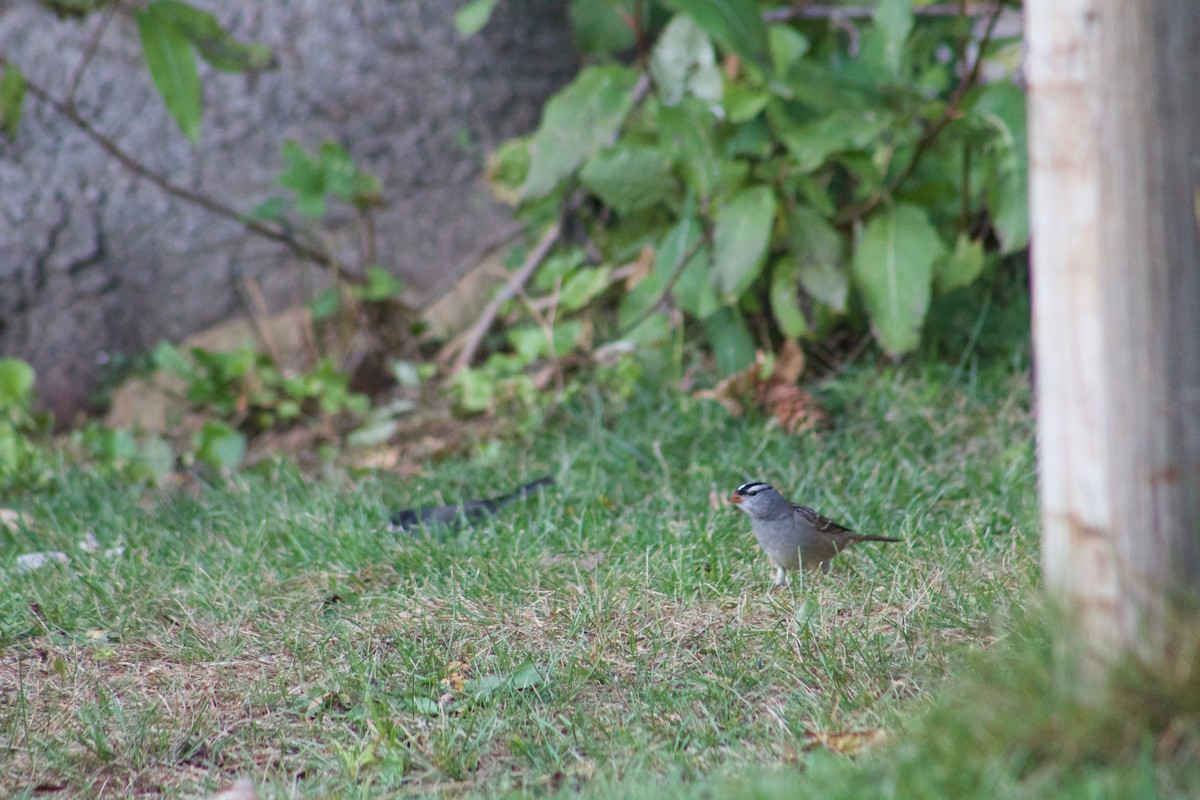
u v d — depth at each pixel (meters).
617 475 10.81
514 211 14.05
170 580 8.92
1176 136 4.94
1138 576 5.05
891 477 10.20
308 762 6.54
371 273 14.40
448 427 13.19
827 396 12.27
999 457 10.36
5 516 10.85
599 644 7.38
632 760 6.11
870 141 11.75
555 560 8.86
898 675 6.67
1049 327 5.21
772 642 7.19
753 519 8.11
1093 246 5.02
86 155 14.95
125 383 15.02
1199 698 4.86
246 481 11.45
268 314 15.25
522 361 13.14
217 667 7.63
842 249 12.05
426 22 15.01
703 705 6.71
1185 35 4.93
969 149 11.70
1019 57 12.59
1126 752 4.86
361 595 8.47
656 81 11.83
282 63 14.97
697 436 11.55
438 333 14.87
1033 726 4.97
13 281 14.95
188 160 15.08
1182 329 4.99
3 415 12.68
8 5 14.73
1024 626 5.80
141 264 15.16
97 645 8.02
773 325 13.26
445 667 7.38
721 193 11.91
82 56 14.78
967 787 4.88
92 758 6.62
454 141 15.23
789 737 6.19
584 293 13.03
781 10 13.02
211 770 6.54
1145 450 5.02
